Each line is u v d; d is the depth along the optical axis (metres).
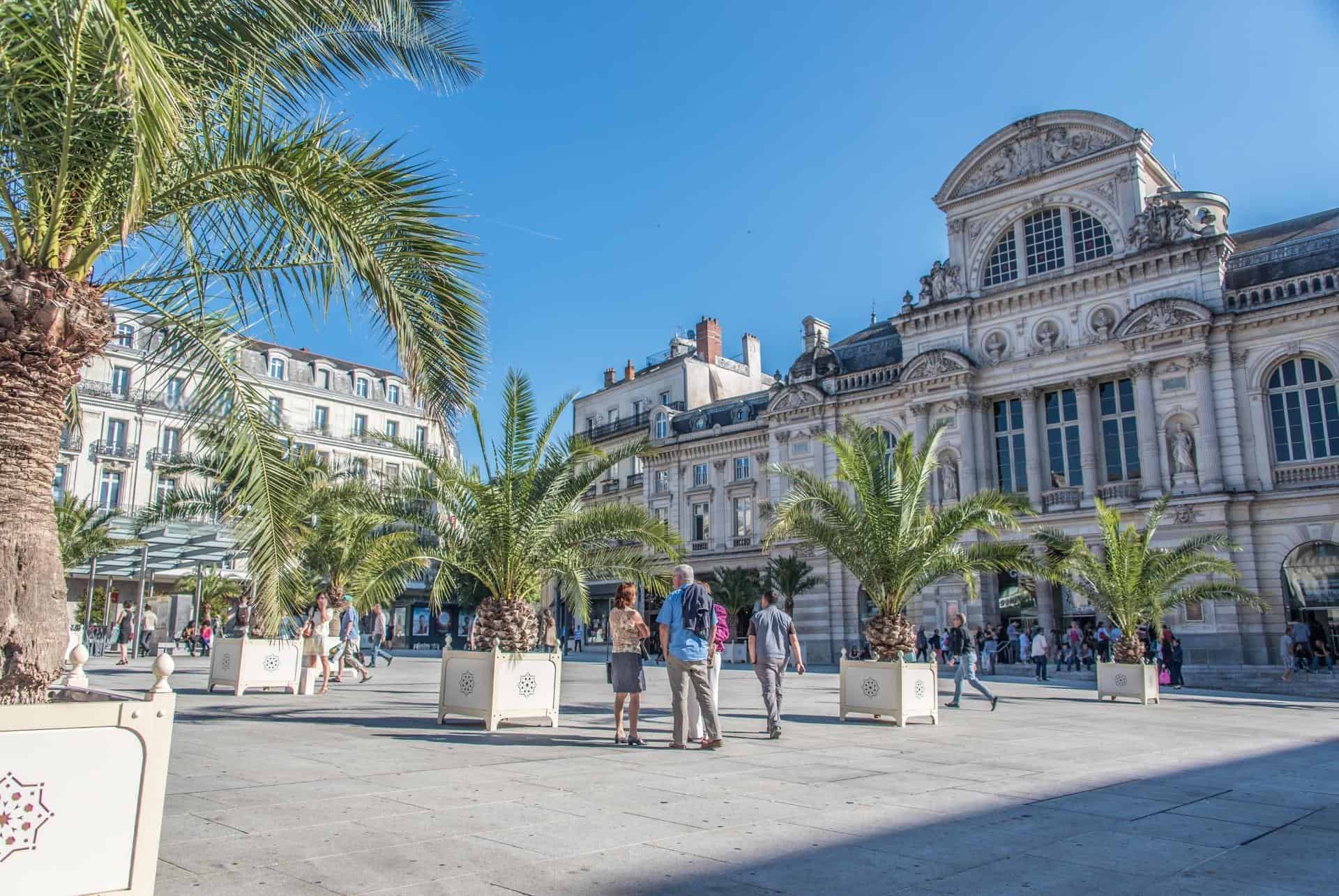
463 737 11.89
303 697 18.23
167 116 5.48
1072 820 7.22
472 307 8.46
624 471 61.34
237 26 7.64
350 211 7.54
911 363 42.47
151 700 4.76
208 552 35.91
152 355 8.50
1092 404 38.19
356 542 21.41
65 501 30.89
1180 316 35.44
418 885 5.16
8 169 6.57
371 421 63.59
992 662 35.22
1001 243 41.97
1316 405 33.41
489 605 13.88
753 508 49.97
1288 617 32.59
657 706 17.92
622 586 11.98
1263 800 8.32
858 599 43.59
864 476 17.30
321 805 7.25
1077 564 24.38
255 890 4.98
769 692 12.83
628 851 5.97
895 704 15.19
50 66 6.41
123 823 4.60
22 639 5.88
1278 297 34.34
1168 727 15.77
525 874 5.41
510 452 14.27
